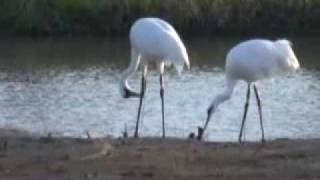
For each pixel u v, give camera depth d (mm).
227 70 18500
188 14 42625
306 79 30000
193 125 22703
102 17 42875
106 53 36906
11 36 42594
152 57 18781
